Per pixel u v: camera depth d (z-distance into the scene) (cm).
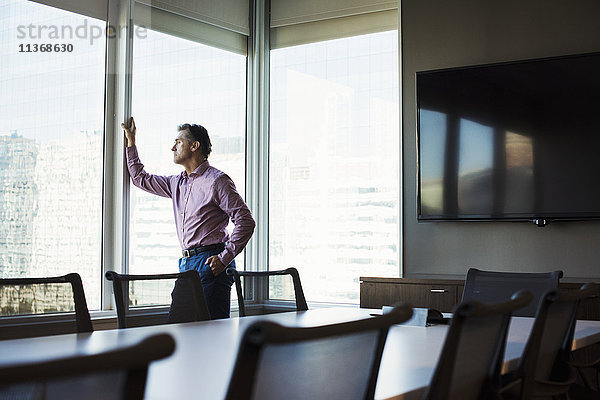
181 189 491
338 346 129
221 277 455
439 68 538
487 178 507
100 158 497
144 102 529
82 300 271
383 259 575
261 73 638
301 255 612
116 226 502
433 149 528
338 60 604
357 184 590
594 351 372
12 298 252
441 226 532
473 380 170
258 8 638
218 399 149
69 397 92
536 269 498
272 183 630
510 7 514
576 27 492
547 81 490
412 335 265
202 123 581
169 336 99
